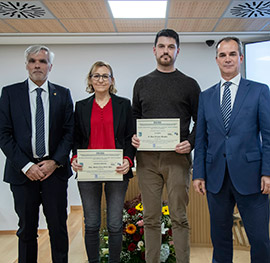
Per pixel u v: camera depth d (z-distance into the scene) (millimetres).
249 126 1572
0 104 1783
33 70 1775
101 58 4098
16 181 1767
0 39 3793
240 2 2715
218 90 1712
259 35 3721
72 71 4105
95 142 1844
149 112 1891
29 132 1766
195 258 2570
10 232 3988
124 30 3496
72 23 3246
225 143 1616
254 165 1570
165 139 1824
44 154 1800
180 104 1869
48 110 1837
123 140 1888
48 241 3223
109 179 1790
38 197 1824
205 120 1764
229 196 1655
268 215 1623
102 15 3021
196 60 4078
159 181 1905
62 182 1856
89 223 1817
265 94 1566
